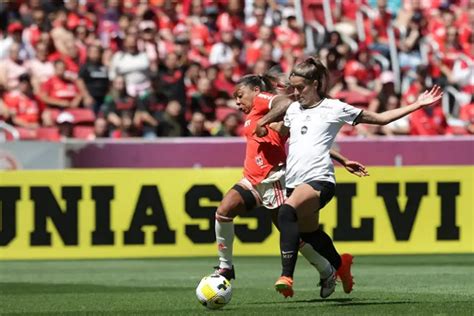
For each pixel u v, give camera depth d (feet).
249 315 80.28
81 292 109.50
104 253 145.59
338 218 145.89
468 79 221.66
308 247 88.89
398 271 130.21
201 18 220.02
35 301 99.81
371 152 177.17
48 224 145.18
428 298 95.09
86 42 212.23
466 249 147.95
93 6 222.07
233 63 209.15
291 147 83.56
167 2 221.46
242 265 139.95
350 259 91.09
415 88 204.85
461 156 179.32
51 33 207.51
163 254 146.20
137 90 200.03
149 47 207.10
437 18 234.17
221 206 89.61
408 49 224.53
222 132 188.44
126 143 175.01
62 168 173.58
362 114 82.12
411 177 147.13
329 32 213.05
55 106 198.59
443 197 147.74
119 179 145.89
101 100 199.82
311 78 82.79
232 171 146.82
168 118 189.37
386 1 229.66
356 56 211.82
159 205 146.20
